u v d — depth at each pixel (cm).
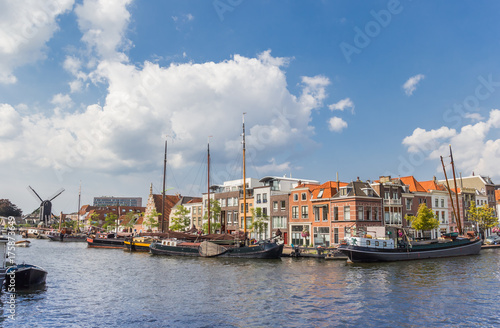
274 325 1919
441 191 7544
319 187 6406
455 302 2348
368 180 6322
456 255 5156
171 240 6109
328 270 3803
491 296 2508
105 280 3334
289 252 5316
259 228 6756
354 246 4372
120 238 8188
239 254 5253
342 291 2708
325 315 2088
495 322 1942
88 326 1923
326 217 6103
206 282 3180
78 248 7856
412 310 2172
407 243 4847
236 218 7794
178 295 2650
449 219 7600
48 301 2464
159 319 2039
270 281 3175
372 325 1909
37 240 11506
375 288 2808
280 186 7369
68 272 3878
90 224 13988
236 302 2411
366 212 5866
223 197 8150
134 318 2062
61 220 16412
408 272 3609
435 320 1983
